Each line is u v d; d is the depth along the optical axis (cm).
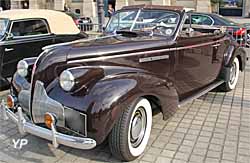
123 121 355
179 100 496
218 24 1152
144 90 374
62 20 803
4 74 679
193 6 2245
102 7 973
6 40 674
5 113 413
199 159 388
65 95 354
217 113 550
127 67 402
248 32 1341
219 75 641
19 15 708
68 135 345
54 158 393
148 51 430
